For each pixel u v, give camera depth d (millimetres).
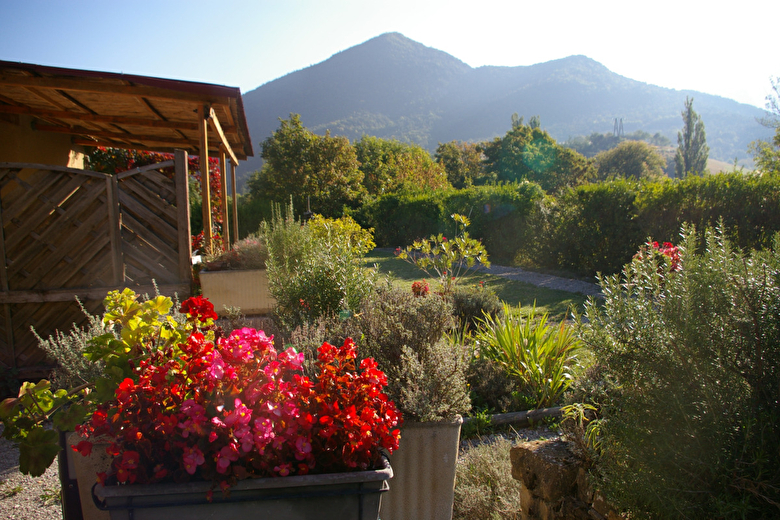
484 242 15070
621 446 1559
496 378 4059
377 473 1446
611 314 1657
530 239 13430
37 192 4395
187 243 4895
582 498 1879
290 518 1421
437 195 17891
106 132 8680
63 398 1773
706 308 1467
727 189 8461
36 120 8023
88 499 1808
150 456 1390
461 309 6023
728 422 1348
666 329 1513
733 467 1298
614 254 10695
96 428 1438
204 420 1350
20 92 5977
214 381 1445
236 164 10703
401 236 19219
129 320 1808
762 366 1356
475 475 2695
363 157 43719
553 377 3961
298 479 1394
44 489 2814
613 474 1556
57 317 4477
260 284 5871
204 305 1913
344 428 1513
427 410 2104
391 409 1708
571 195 12000
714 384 1410
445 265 6145
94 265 4598
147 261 4820
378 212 20281
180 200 4844
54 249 4453
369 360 1729
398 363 2455
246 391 1476
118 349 1771
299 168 27188
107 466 1802
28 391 1709
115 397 1538
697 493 1343
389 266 12930
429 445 2129
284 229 6188
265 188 29031
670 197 9297
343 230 8188
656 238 9555
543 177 46750
